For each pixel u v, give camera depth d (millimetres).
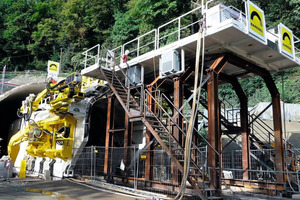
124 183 14102
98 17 52531
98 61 14812
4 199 9523
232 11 11367
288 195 12242
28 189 12633
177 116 11805
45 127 20469
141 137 18000
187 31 33281
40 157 21781
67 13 53844
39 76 50625
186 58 13109
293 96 28688
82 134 17766
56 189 12852
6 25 73125
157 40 13328
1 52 70812
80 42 54688
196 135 15242
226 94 34688
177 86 12188
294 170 15219
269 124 24031
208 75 11281
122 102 12758
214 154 10312
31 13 70375
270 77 13922
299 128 22672
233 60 12094
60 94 17938
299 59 13000
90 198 10539
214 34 10219
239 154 18828
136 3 40531
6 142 37406
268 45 11039
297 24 34594
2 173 18109
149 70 15258
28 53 69125
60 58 55906
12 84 44781
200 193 9273
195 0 34469
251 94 33938
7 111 36719
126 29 42594
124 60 15406
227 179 15062
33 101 21516
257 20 10664
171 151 10586
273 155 15992
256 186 13477
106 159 15555
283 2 36031
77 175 17781
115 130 15688
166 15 36156
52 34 60531
